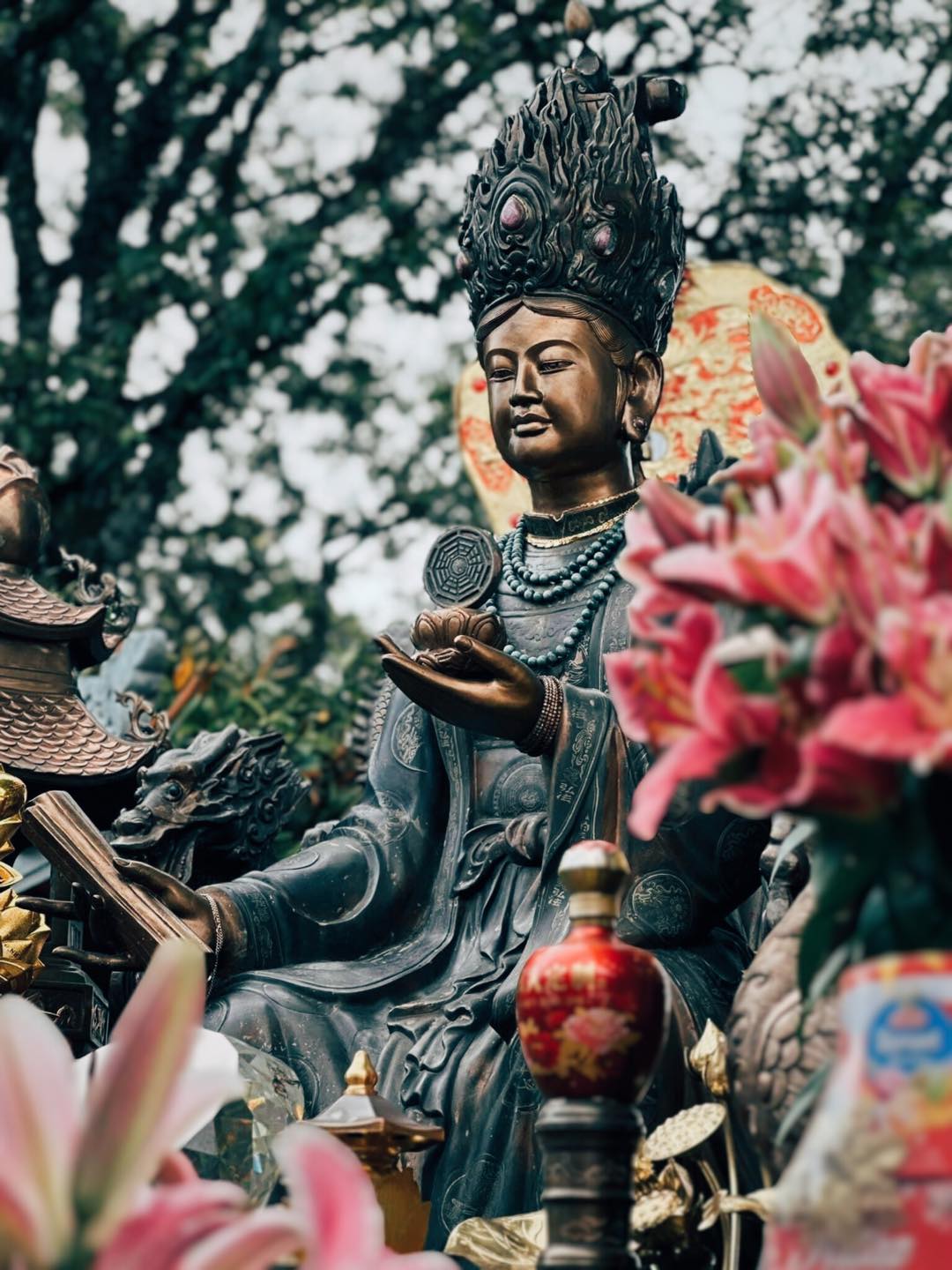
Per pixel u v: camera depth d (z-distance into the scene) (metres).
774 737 1.91
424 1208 2.86
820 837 2.02
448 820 4.01
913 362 2.24
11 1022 1.70
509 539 4.11
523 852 3.80
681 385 5.49
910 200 10.69
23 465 4.43
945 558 1.93
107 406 11.05
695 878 3.62
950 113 10.81
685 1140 2.83
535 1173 3.47
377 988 3.78
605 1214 2.40
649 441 5.46
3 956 3.48
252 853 4.08
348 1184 1.75
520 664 3.55
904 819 1.91
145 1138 1.66
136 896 3.69
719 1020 3.50
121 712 5.88
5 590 4.26
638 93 4.12
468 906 3.87
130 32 12.29
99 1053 2.28
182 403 11.44
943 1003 1.85
